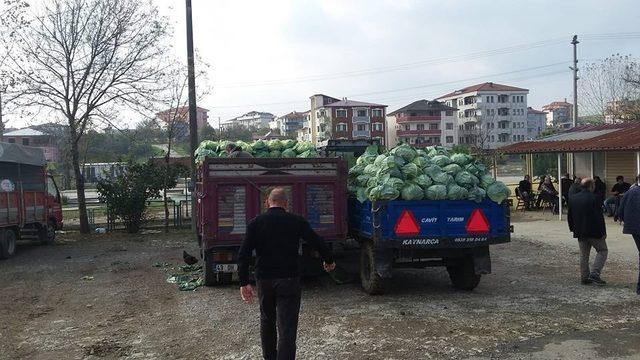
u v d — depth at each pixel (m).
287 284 5.00
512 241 14.34
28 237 16.34
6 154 13.94
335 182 8.99
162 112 19.97
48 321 7.65
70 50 18.61
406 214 8.16
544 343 6.08
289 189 8.87
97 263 12.78
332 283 9.66
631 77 39.53
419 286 9.38
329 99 111.44
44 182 16.52
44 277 11.14
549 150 19.91
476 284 8.77
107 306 8.44
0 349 6.39
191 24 17.62
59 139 32.94
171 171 19.48
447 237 8.27
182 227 20.09
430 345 6.07
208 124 61.78
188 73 17.66
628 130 20.50
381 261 8.38
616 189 19.03
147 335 6.80
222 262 9.05
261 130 140.38
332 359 5.70
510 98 110.50
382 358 5.70
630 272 10.05
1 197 13.60
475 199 8.30
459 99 114.88
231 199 8.81
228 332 6.79
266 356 5.16
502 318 7.12
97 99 19.23
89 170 43.94
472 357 5.68
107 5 18.62
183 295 8.95
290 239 5.07
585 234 8.95
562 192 20.66
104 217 26.05
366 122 103.06
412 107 108.00
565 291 8.65
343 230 9.00
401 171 8.41
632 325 6.73
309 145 10.19
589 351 5.80
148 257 13.47
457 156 8.65
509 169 68.44
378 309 7.75
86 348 6.34
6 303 8.83
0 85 17.89
